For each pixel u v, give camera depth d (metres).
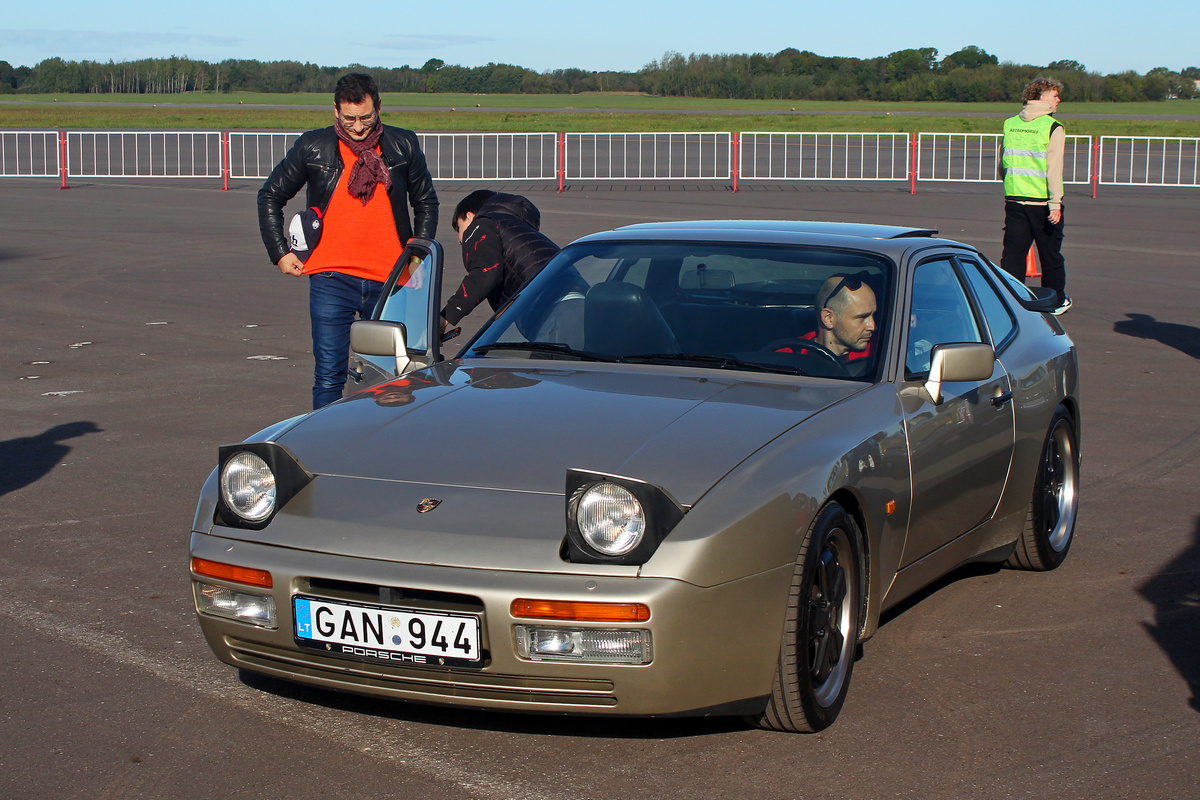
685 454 3.38
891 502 3.81
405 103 90.62
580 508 3.11
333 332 6.47
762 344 4.20
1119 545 5.46
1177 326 11.22
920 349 4.32
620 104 92.88
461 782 3.24
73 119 54.00
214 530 3.45
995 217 19.81
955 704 3.80
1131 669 4.09
